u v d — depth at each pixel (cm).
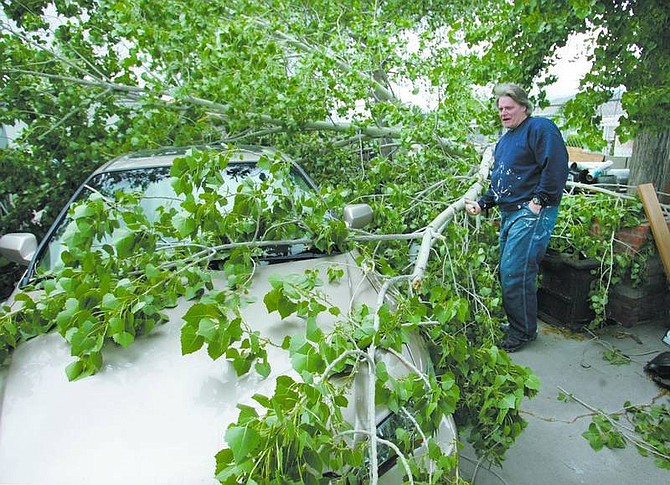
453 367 206
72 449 132
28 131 374
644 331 355
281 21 453
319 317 184
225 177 278
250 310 188
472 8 528
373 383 138
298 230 238
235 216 210
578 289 349
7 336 169
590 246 338
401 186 345
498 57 377
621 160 646
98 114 394
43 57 368
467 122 392
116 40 384
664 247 325
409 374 153
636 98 315
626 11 310
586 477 214
